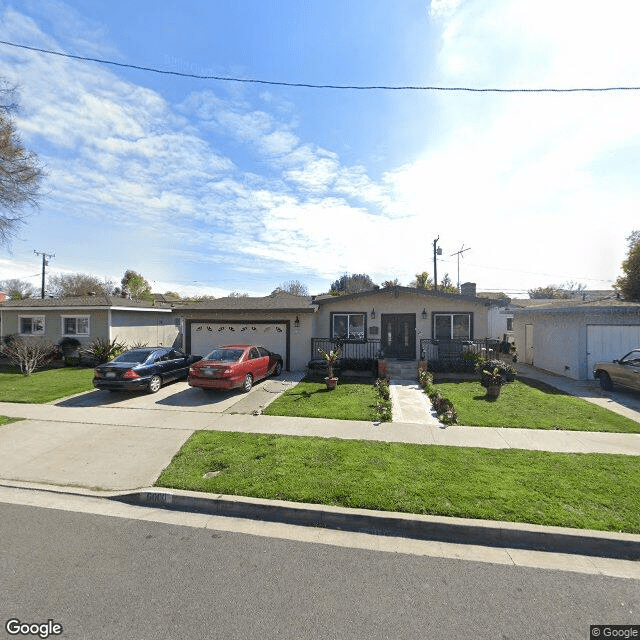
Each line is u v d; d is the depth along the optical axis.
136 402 9.85
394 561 3.48
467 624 2.69
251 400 9.95
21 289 53.75
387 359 15.33
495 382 10.05
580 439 6.75
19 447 6.52
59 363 17.80
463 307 15.45
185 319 16.12
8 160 14.05
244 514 4.42
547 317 15.39
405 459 5.73
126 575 3.23
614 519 3.99
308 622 2.70
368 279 54.06
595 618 2.77
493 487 4.74
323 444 6.45
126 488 4.96
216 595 2.98
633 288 21.22
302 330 15.37
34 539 3.83
